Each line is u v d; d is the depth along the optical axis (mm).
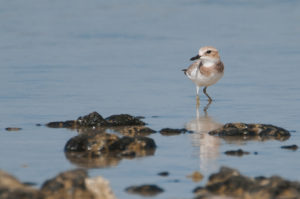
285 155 9859
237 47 22297
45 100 14852
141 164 9375
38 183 8336
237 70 18578
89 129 12109
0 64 19375
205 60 14977
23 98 15031
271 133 11312
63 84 16688
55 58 20500
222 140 11031
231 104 14609
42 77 17531
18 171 8977
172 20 28141
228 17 28656
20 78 17359
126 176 8727
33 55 20922
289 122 12461
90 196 7477
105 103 14625
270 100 14789
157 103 14789
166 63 19828
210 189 7922
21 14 29250
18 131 11844
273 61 19750
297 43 22797
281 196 7379
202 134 11570
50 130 11961
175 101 15070
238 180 7926
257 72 18219
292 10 30125
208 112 13852
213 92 16078
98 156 9859
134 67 19219
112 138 10234
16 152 10133
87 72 18359
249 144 10680
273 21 27547
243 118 13047
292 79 17078
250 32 25219
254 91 15883
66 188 7555
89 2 32719
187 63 19812
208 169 9078
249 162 9453
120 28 26391
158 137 11344
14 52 21438
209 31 25562
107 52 21688
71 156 9852
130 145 10289
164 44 23125
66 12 29969
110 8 31125
